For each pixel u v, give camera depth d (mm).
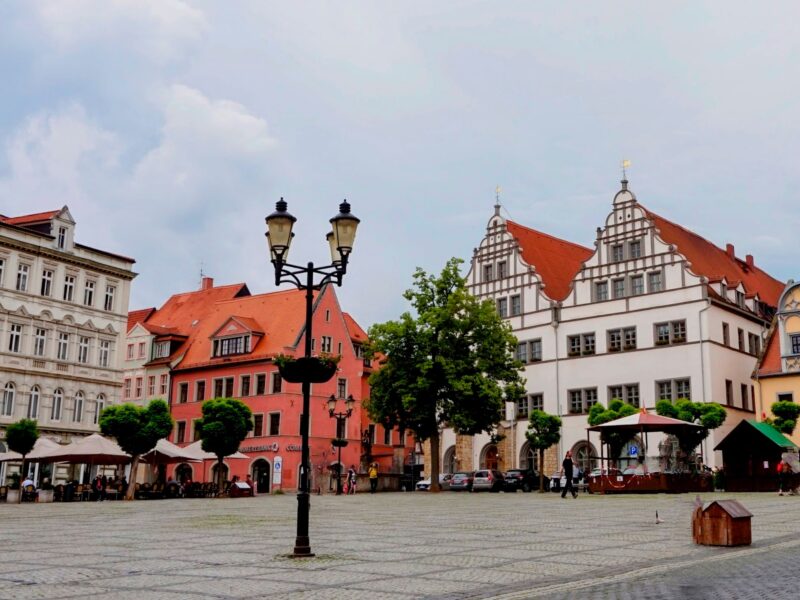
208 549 15617
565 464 40406
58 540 17812
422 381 51719
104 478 47219
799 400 54062
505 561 13555
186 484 52625
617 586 10695
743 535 15828
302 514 14445
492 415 53125
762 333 61875
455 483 59781
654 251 58562
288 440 66062
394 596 9984
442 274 55406
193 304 83812
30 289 57125
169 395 75062
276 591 10367
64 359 59406
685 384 55688
